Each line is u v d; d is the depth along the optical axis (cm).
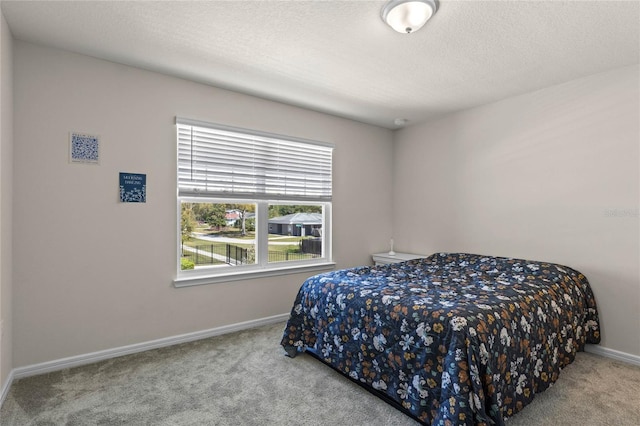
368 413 197
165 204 291
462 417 158
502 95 333
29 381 229
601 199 279
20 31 222
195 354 275
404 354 193
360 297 229
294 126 368
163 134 289
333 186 405
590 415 193
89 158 258
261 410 199
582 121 290
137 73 277
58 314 248
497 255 349
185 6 195
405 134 448
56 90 245
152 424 186
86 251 257
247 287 339
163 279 291
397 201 459
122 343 272
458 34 222
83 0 190
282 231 375
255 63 268
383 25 213
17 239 233
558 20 205
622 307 269
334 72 283
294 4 192
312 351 266
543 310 221
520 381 191
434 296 217
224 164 326
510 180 339
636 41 229
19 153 233
